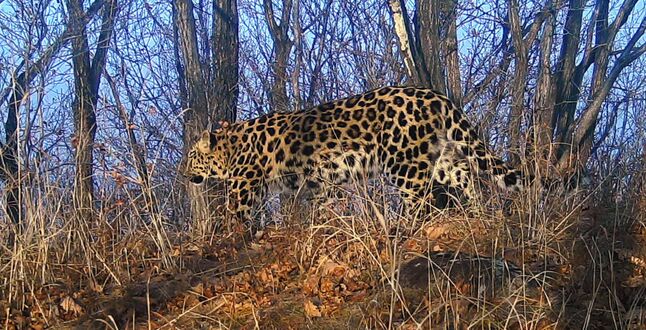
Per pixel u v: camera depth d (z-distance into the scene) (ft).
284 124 25.38
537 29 30.83
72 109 29.71
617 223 18.65
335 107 25.00
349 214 20.44
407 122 23.79
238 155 25.84
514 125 27.25
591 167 24.30
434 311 14.19
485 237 18.99
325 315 15.87
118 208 20.75
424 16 27.89
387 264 17.54
